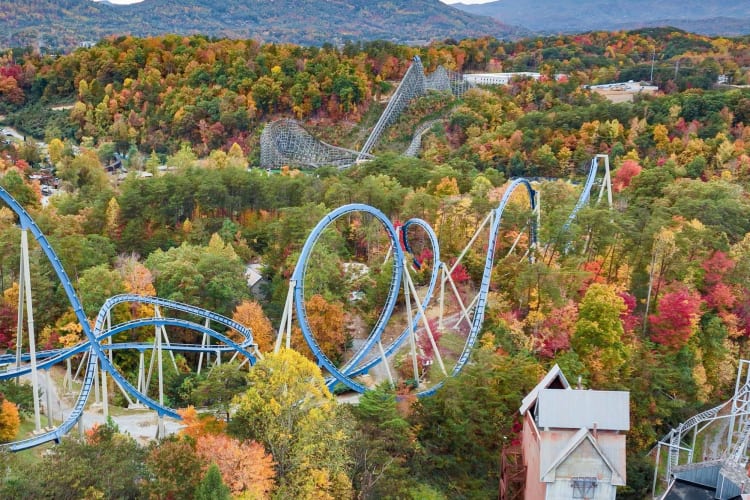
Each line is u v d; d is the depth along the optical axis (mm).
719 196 181000
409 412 101625
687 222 157125
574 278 130250
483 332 124750
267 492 76625
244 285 140375
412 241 163000
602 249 146125
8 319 125312
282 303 136750
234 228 173125
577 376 112000
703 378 127250
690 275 140250
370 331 136375
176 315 132375
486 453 99500
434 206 163000
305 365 81562
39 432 92500
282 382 80625
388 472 85312
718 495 86688
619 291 132750
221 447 74625
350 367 113812
